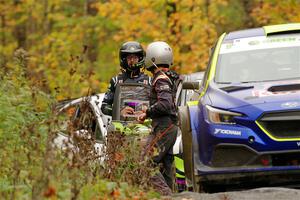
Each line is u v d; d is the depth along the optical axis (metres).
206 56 50.69
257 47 25.67
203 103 22.92
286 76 24.14
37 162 18.45
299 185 22.70
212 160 22.23
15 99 23.97
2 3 69.75
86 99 22.78
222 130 21.89
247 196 20.22
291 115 21.44
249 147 21.59
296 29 26.19
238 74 24.52
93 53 64.12
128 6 53.72
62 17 65.81
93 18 63.69
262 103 21.80
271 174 21.58
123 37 52.81
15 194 17.06
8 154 19.80
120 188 19.25
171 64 23.69
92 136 21.95
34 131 20.20
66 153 18.80
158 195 20.33
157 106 22.84
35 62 56.62
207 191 23.38
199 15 51.19
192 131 23.11
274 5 53.31
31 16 71.31
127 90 26.11
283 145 21.33
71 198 16.64
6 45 70.19
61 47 59.75
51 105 23.48
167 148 23.14
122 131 23.58
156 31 51.34
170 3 51.06
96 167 21.02
